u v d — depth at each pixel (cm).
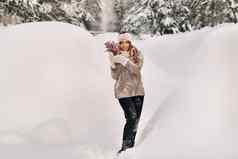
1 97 596
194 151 411
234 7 1652
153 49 1205
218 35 619
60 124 552
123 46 508
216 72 522
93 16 1836
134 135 475
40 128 540
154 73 879
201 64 559
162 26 2036
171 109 509
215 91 489
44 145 501
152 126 512
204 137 431
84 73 671
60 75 643
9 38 727
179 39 1184
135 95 487
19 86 616
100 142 522
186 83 543
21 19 1230
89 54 734
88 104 611
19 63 659
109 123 586
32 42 708
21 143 503
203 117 460
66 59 684
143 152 442
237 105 458
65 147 493
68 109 588
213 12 1706
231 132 427
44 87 616
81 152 470
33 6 1248
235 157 380
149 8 2081
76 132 549
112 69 495
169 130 468
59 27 784
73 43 733
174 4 2025
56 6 1420
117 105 638
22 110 575
